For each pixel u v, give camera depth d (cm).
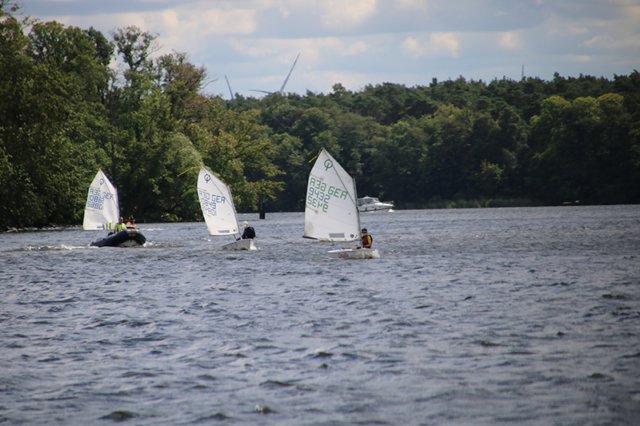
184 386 7912
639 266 17062
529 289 13775
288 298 13338
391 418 6925
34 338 10306
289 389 7738
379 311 11775
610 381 7731
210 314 11869
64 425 6931
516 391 7512
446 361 8594
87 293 14550
